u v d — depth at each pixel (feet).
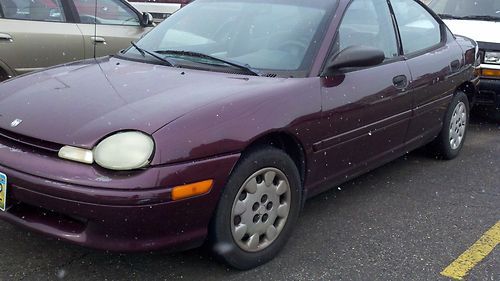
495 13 22.43
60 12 19.69
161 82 10.28
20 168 8.66
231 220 9.32
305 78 10.70
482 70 19.76
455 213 12.85
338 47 11.59
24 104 9.79
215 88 9.91
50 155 8.67
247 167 9.36
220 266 10.00
